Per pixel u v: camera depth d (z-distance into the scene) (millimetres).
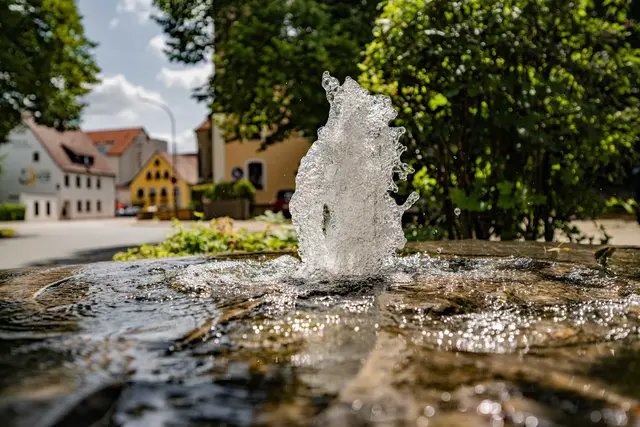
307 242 3012
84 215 59969
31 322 1609
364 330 1522
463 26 4754
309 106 10891
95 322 1606
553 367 1186
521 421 901
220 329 1534
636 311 1746
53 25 16125
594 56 5156
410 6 5043
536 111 4906
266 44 10914
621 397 1008
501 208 5199
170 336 1439
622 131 5223
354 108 3189
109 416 937
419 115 5246
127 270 2732
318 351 1323
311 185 3098
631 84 5203
